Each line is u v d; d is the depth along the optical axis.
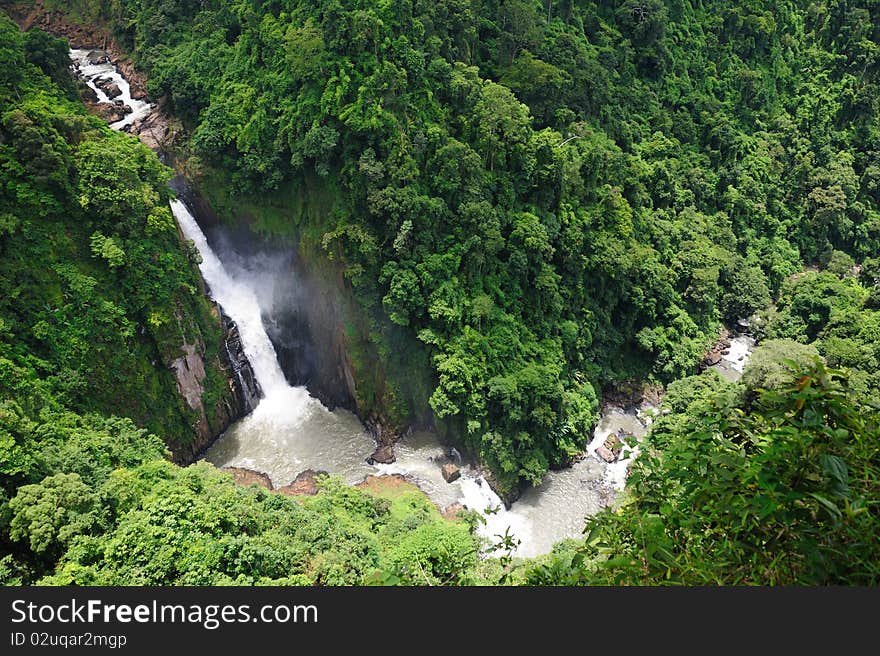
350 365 44.41
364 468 41.97
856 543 4.69
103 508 25.92
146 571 22.58
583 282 49.12
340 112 39.84
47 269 34.59
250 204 46.41
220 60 47.16
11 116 33.78
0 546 24.62
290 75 42.31
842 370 5.40
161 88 48.34
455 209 42.31
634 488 6.61
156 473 29.72
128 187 37.38
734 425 5.92
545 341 44.88
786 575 5.02
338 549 27.47
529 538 38.25
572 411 44.00
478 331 41.81
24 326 33.28
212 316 43.81
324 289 44.84
